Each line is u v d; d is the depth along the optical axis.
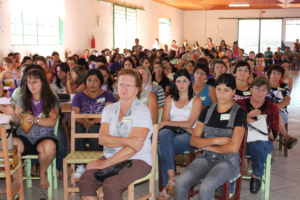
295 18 19.06
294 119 5.95
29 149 2.71
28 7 7.78
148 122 2.14
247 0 16.36
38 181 3.10
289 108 7.07
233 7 19.59
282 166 3.52
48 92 2.76
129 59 5.15
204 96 3.47
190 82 2.86
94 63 7.05
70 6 9.38
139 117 2.13
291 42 19.41
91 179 2.04
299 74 14.91
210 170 2.18
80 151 2.69
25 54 7.80
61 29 9.13
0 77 4.81
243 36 20.08
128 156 2.08
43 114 2.74
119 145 2.09
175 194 2.17
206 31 20.38
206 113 2.39
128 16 12.97
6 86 4.69
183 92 2.88
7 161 2.14
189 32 20.61
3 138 2.11
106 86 4.26
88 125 3.10
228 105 2.32
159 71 4.73
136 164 2.11
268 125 2.78
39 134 2.73
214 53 10.89
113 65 7.15
